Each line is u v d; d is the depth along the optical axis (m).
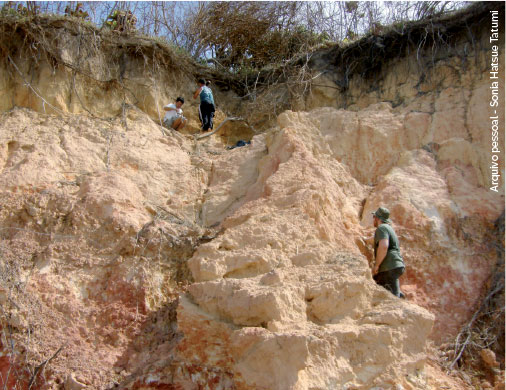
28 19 8.80
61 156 7.73
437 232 7.00
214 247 5.58
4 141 7.88
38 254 6.25
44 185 7.12
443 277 6.70
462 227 7.11
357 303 5.11
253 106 10.75
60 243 6.34
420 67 9.32
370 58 9.87
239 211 6.45
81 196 6.94
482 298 6.53
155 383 5.05
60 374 5.25
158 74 10.12
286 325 4.68
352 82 10.08
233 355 4.73
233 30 12.26
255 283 5.07
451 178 7.68
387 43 9.70
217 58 12.48
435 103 8.77
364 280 5.16
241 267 5.36
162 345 5.53
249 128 10.68
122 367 5.36
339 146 8.55
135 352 5.52
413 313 5.05
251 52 12.47
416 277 6.72
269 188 6.74
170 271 6.26
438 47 9.28
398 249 6.14
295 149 7.40
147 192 7.57
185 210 7.48
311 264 5.42
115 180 7.21
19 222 6.57
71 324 5.68
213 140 9.88
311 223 5.99
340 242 6.28
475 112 8.35
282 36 12.04
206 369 4.98
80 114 8.94
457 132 8.32
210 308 5.08
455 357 6.01
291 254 5.55
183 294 5.38
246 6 12.21
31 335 5.54
